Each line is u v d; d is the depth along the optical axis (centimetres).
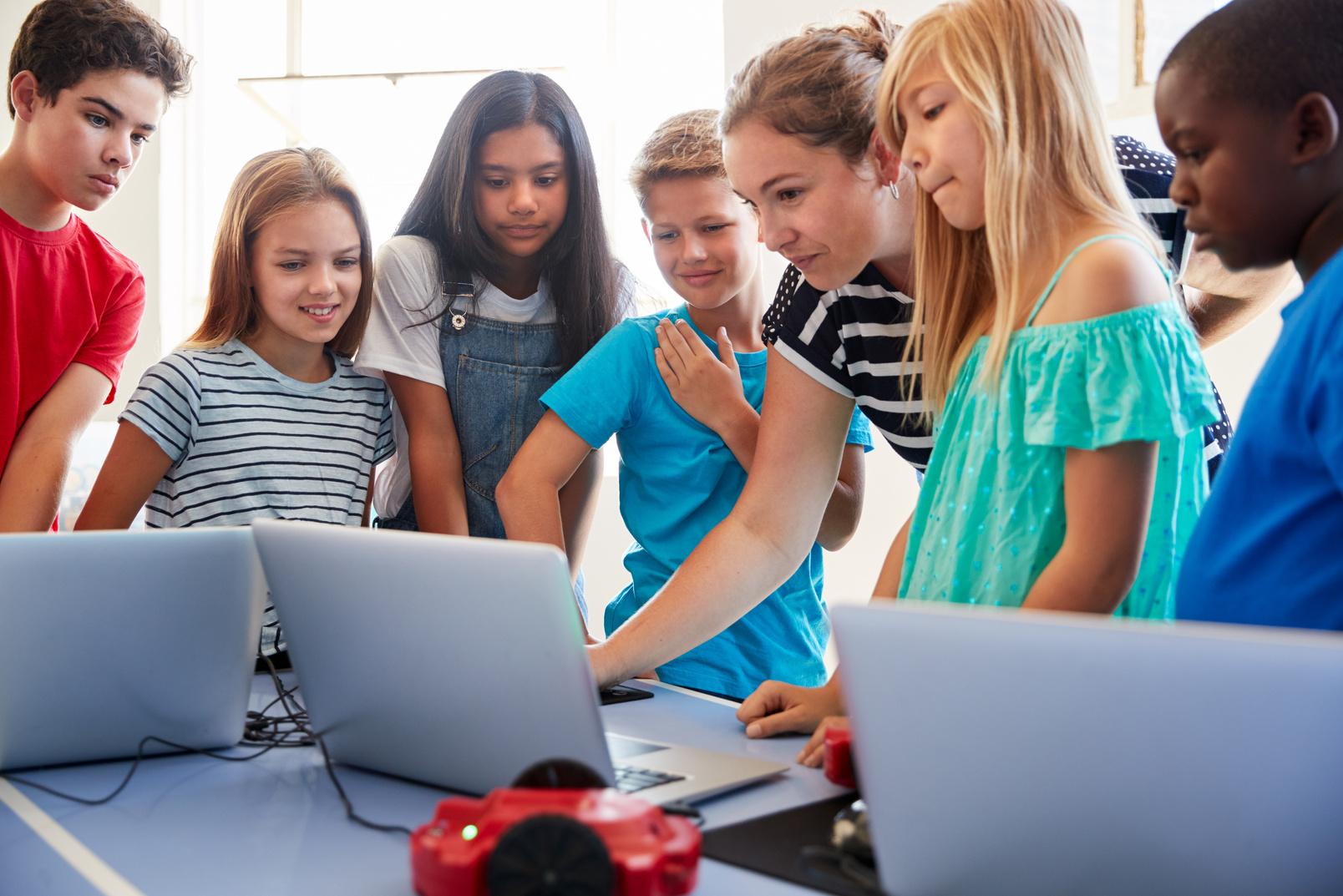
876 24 116
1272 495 71
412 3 399
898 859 56
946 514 94
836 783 79
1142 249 84
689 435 146
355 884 62
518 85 150
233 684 92
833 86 103
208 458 142
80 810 77
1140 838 49
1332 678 44
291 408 148
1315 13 73
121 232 402
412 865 59
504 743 73
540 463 144
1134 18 249
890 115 96
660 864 54
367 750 84
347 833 71
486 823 56
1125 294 82
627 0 380
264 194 143
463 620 71
